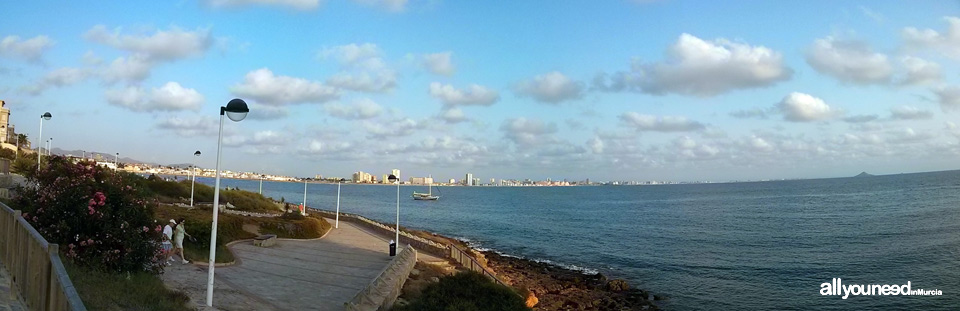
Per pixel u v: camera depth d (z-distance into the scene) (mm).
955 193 143500
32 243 9609
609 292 36594
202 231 26984
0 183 31891
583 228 88375
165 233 22297
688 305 33969
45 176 17109
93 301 11398
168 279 19016
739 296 36188
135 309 12195
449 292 18047
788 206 126688
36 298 8969
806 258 50406
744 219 95750
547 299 32469
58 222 15344
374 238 47469
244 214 49969
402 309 18750
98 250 15430
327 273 26266
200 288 18344
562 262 52656
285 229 42438
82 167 17234
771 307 33000
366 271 27828
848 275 41656
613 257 55125
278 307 17875
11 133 87125
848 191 191125
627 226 89750
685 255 55219
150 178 59594
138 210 17219
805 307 32688
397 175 37000
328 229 53094
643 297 35625
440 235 77812
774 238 66375
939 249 51406
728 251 57000
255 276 23391
